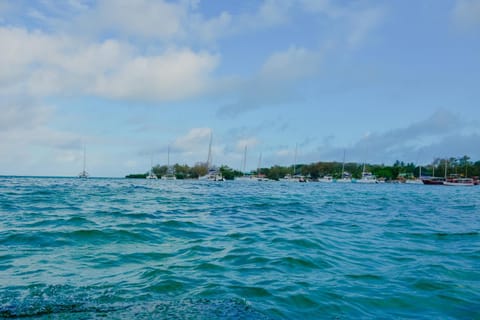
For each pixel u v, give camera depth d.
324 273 6.89
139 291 5.69
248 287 5.95
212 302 5.24
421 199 33.19
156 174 135.75
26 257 7.75
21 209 16.55
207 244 9.33
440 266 7.52
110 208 17.64
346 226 13.24
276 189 53.31
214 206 20.48
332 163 146.00
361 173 135.12
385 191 54.59
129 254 8.15
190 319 4.59
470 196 41.09
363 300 5.54
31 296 5.43
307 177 136.88
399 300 5.57
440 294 5.86
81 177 118.75
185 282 6.16
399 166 144.25
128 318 4.61
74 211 15.91
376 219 15.71
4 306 5.01
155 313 4.78
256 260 7.68
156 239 9.97
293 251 8.57
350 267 7.36
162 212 16.44
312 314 4.99
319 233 11.38
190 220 13.81
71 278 6.34
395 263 7.75
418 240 10.55
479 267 7.47
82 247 8.79
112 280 6.23
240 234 10.88
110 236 10.10
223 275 6.59
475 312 5.21
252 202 24.20
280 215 16.53
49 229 10.83
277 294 5.66
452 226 13.68
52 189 35.06
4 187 38.12
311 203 24.36
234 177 131.50
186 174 138.00
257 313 4.90
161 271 6.78
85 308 4.95
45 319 4.58
